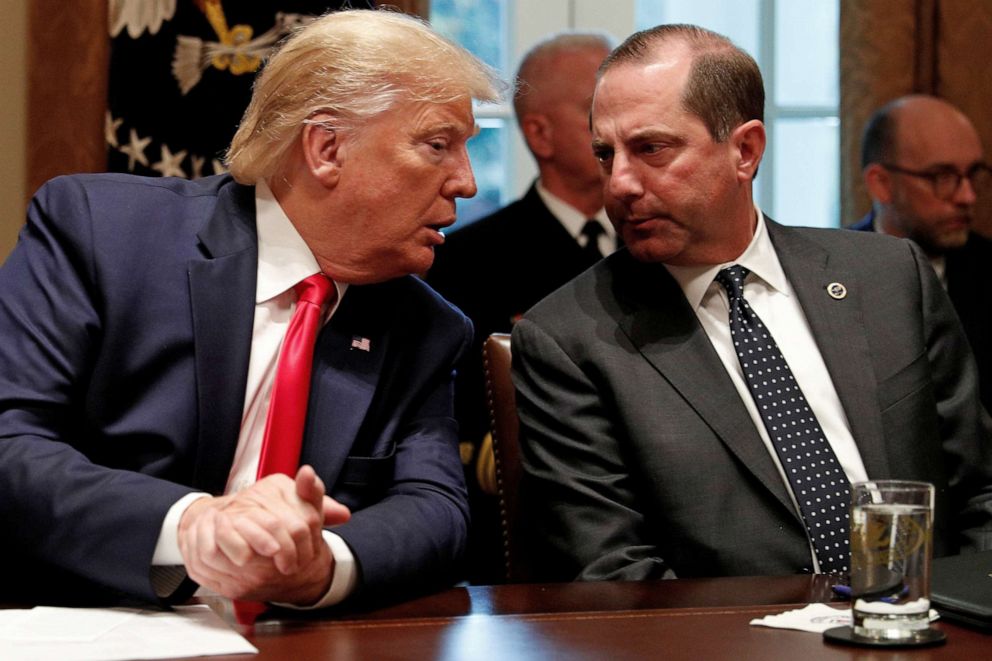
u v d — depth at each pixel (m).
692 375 1.95
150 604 1.39
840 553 1.87
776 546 1.86
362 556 1.42
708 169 1.96
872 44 3.39
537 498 1.97
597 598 1.45
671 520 1.88
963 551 2.01
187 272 1.64
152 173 2.89
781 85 3.60
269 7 2.91
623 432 1.94
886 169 3.29
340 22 1.67
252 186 1.72
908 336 2.05
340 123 1.63
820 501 1.88
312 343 1.64
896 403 2.00
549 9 3.52
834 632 1.22
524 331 2.05
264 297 1.66
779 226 2.15
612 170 1.98
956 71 3.40
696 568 1.87
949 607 1.28
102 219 1.64
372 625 1.30
